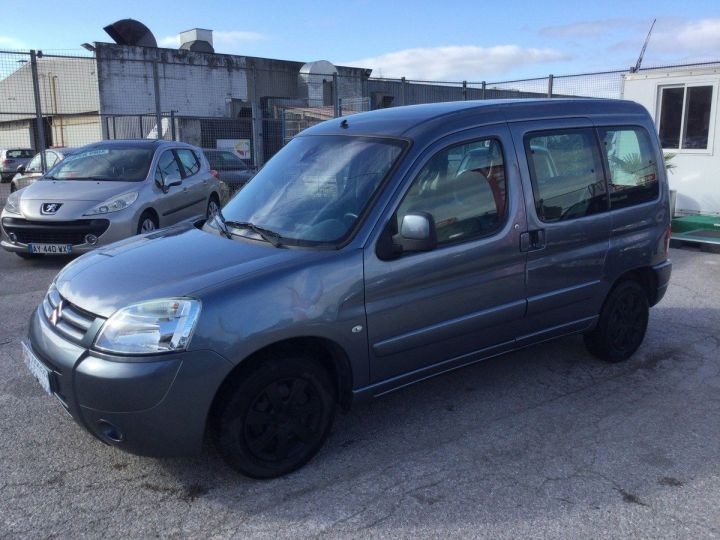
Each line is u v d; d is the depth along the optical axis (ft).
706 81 36.04
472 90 62.03
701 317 20.80
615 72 43.27
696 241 31.78
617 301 16.11
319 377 11.39
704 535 9.66
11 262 28.76
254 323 10.34
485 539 9.57
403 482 11.12
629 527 9.85
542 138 14.26
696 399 14.58
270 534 9.71
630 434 12.89
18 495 10.69
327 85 89.30
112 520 10.05
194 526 9.91
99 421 10.10
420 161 12.35
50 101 68.08
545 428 13.15
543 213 13.99
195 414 10.07
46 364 10.82
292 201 13.05
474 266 12.87
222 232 13.03
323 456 12.00
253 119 55.57
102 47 81.61
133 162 30.73
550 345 18.13
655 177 16.62
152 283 10.77
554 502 10.52
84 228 26.43
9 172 81.20
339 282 11.16
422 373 12.70
